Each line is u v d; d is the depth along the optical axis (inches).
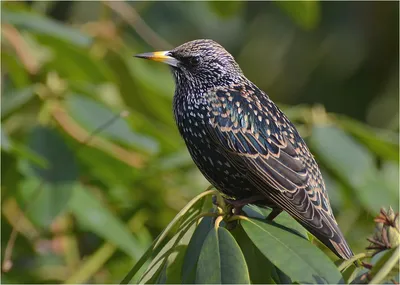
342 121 414.3
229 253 280.4
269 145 355.3
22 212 400.2
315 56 705.6
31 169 391.2
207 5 534.9
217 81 386.0
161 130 462.6
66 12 587.2
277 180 346.3
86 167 422.9
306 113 413.1
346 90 698.8
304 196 338.6
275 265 279.1
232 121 364.2
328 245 323.0
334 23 698.2
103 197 433.7
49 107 410.6
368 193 396.2
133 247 396.5
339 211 431.2
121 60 462.0
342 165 394.6
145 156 419.8
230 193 369.1
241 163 357.4
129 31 599.5
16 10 430.9
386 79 694.5
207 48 389.1
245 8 707.4
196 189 453.1
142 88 463.2
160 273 298.2
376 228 281.4
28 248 445.1
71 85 415.8
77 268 450.6
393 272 267.9
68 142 411.2
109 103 425.4
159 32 641.6
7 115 408.5
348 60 699.4
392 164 421.1
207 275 278.2
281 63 709.3
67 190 390.3
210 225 305.4
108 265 450.0
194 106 376.2
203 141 370.0
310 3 499.5
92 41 445.1
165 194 443.8
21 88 441.4
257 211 355.6
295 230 308.7
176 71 392.5
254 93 378.0
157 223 448.8
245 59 709.3
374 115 691.4
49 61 446.9
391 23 691.4
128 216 438.9
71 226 448.5
